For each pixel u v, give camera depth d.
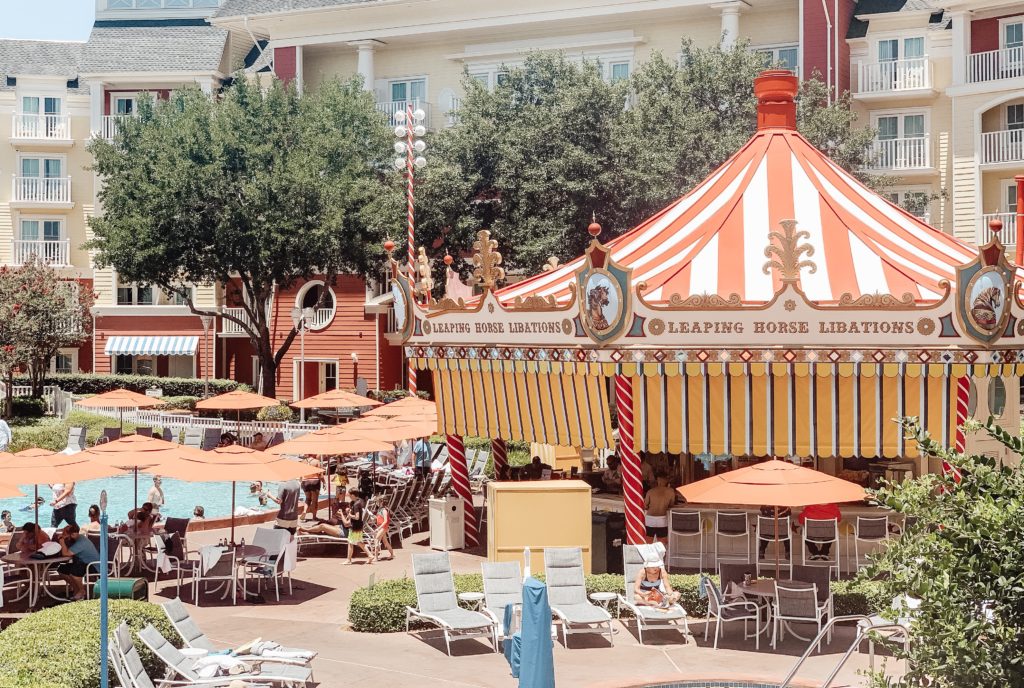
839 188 21.31
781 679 13.27
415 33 50.75
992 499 7.83
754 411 17.92
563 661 14.55
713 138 37.78
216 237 43.94
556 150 38.56
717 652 14.91
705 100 39.62
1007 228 41.34
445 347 21.58
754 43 46.62
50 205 57.19
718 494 14.73
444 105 51.50
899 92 43.59
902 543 8.23
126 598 16.25
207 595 18.64
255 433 39.03
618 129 38.50
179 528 19.81
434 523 23.00
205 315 46.97
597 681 13.62
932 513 8.02
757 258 19.38
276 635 16.03
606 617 15.46
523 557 18.86
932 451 8.16
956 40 42.06
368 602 16.20
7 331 46.97
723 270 19.17
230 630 16.38
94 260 46.94
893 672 13.81
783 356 17.48
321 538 22.02
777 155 21.64
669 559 19.09
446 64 51.53
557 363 19.17
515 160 38.47
